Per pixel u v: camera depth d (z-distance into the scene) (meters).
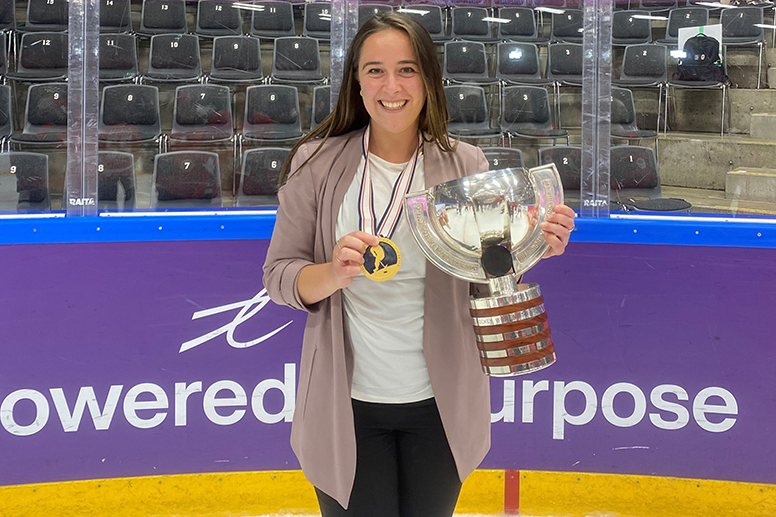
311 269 1.32
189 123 2.96
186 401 2.39
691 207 2.50
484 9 3.20
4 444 2.31
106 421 2.36
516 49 3.12
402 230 1.36
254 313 2.39
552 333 2.39
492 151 2.81
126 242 2.31
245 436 2.43
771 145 2.49
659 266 2.34
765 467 2.36
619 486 2.43
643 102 2.66
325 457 1.42
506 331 1.18
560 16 2.97
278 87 3.04
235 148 2.91
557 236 1.27
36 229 2.25
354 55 1.35
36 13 2.79
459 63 3.26
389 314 1.37
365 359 1.38
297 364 2.42
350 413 1.35
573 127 2.94
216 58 3.25
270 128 3.03
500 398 2.44
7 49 2.79
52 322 2.30
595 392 2.41
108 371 2.34
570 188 2.57
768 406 2.34
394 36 1.29
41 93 2.77
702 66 2.66
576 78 2.93
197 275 2.36
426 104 1.39
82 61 2.40
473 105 3.00
